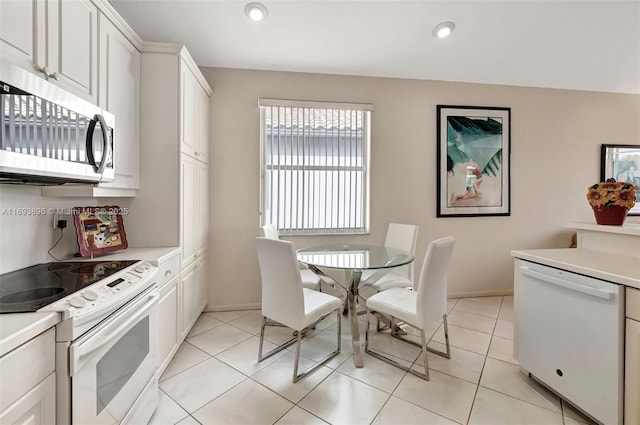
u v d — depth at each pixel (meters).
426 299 1.91
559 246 3.71
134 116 2.03
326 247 2.79
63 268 1.53
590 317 1.49
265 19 2.46
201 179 2.75
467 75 3.32
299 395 1.78
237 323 2.79
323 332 2.63
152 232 2.15
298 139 3.17
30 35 1.20
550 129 3.65
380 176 3.34
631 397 1.35
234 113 3.07
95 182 1.48
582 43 2.88
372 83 3.29
